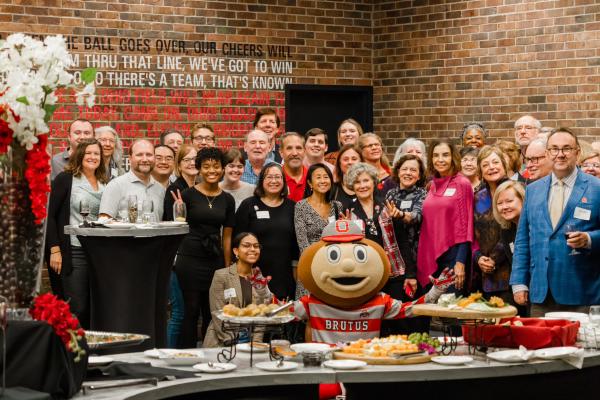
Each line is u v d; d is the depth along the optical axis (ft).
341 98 35.19
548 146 18.42
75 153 22.30
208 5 32.07
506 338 15.15
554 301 18.29
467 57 32.83
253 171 25.43
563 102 30.76
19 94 12.00
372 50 34.99
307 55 33.94
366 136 24.38
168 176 24.45
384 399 14.62
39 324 11.52
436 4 33.45
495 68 32.22
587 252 17.92
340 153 22.40
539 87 31.24
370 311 16.69
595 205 18.07
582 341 15.51
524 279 18.84
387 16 34.60
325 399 16.92
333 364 13.99
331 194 22.16
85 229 18.17
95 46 30.14
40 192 12.22
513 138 31.94
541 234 18.39
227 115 32.50
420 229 21.93
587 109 30.30
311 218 21.72
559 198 18.40
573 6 30.45
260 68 33.09
